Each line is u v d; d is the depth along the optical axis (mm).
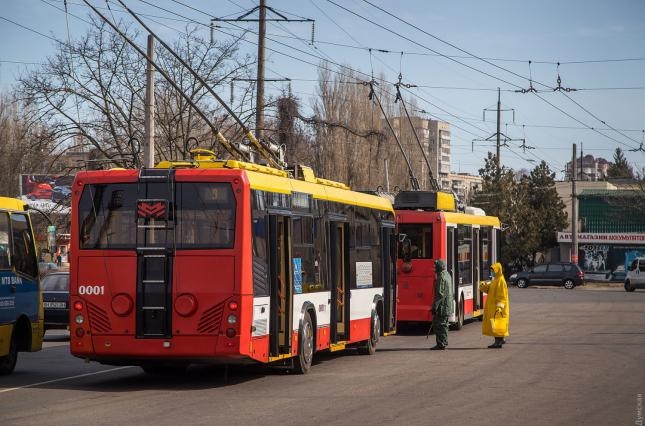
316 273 17516
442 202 27703
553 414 11898
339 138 60469
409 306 26703
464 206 31047
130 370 17766
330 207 18484
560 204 86875
